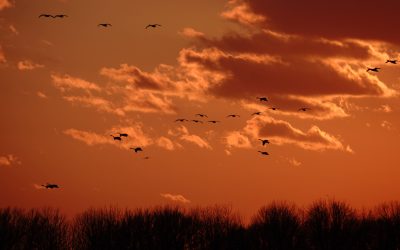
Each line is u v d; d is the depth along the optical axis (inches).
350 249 6811.0
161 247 6220.5
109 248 6087.6
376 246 6840.6
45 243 5925.2
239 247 6619.1
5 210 5944.9
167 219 6358.3
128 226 6220.5
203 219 6742.1
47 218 6102.4
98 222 6195.9
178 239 6299.2
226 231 6619.1
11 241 5743.1
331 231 6796.3
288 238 6732.3
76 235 6166.3
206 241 6535.4
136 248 6161.4
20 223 5930.1
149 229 6254.9
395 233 6756.9
